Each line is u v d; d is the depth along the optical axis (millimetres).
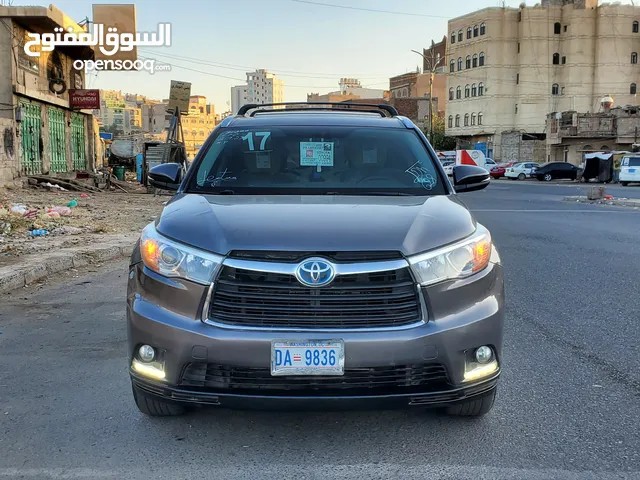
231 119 4676
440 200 3619
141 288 3078
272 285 2836
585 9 71938
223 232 2996
